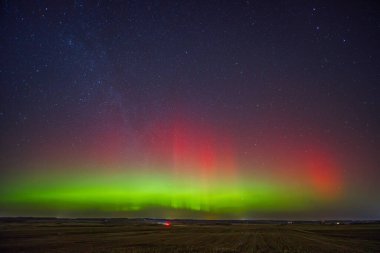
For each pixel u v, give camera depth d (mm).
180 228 83875
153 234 55062
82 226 82562
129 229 72250
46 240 39062
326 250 32188
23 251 28000
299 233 66188
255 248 33688
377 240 46625
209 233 61219
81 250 29125
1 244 33469
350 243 41094
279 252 30094
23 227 71125
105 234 53000
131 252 28016
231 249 32219
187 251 29609
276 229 87875
